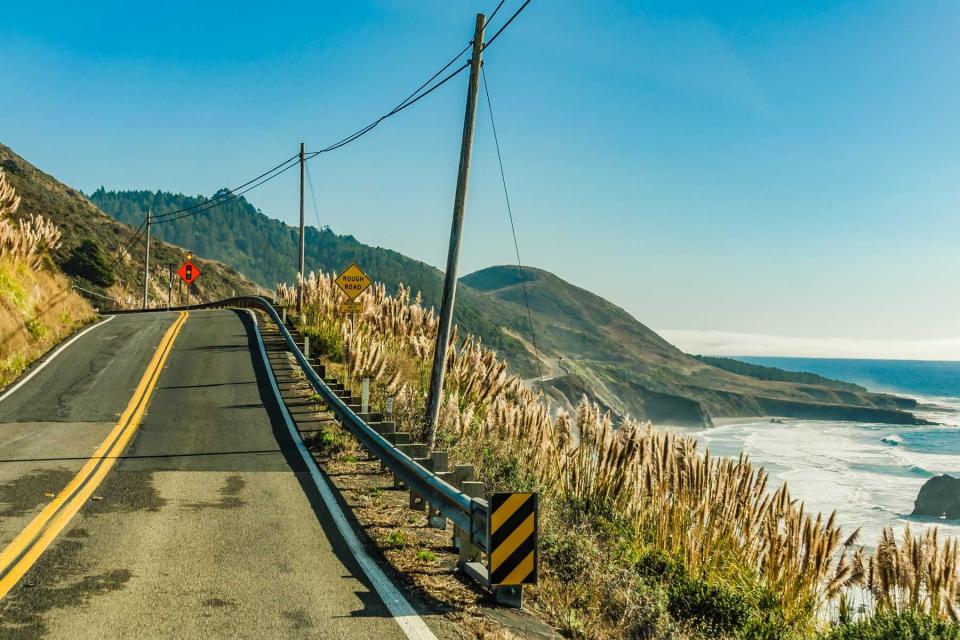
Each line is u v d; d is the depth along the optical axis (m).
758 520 10.03
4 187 27.12
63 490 8.95
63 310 27.58
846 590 9.35
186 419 14.49
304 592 5.85
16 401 15.80
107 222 114.62
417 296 22.50
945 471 75.50
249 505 8.64
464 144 13.41
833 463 83.81
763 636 8.53
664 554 10.02
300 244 33.78
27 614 5.14
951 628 8.02
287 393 17.86
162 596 5.62
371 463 11.48
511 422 12.96
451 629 5.24
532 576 5.92
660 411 189.12
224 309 42.81
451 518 6.91
